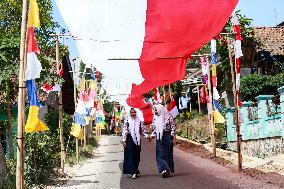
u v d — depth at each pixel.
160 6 6.30
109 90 10.94
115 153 24.53
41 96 23.00
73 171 15.47
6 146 21.12
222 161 15.85
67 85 30.69
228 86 28.70
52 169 14.40
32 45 8.20
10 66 12.62
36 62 8.20
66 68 29.22
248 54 26.97
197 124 32.81
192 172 13.21
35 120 8.37
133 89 10.66
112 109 63.91
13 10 20.53
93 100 20.19
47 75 13.62
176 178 12.08
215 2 6.02
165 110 12.80
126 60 8.25
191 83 36.12
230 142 21.48
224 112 23.78
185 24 6.35
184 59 8.02
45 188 11.66
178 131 35.62
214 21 6.30
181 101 35.91
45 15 19.58
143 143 31.59
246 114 19.12
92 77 19.86
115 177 13.33
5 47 12.59
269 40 28.42
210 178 11.72
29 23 8.22
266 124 16.95
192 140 28.17
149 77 8.38
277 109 16.33
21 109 8.22
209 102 17.75
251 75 24.91
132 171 12.69
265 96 17.11
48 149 14.39
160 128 12.53
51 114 22.77
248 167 13.54
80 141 27.64
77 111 16.86
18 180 8.17
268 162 14.01
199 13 6.25
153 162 17.22
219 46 26.55
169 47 7.09
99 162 19.09
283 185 10.04
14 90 15.34
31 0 8.23
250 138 18.67
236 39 12.85
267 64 27.16
